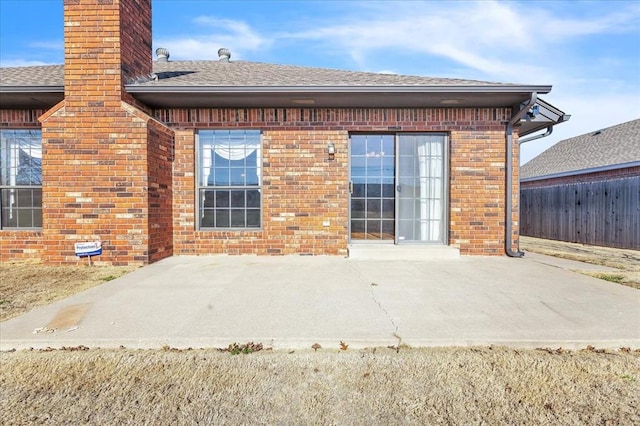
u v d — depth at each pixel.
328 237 6.87
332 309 3.64
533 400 2.21
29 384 2.36
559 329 3.11
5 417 2.04
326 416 2.06
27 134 6.94
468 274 5.25
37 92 5.99
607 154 11.53
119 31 5.82
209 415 2.06
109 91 5.84
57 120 5.86
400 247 6.72
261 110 6.84
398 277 5.06
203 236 6.84
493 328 3.13
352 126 6.86
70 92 5.85
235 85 5.93
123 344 2.86
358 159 7.11
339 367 2.56
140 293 4.23
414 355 2.72
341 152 6.86
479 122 6.84
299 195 6.84
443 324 3.22
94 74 5.84
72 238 5.90
